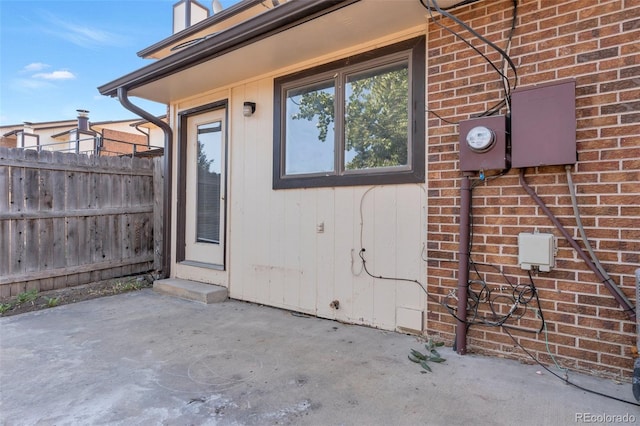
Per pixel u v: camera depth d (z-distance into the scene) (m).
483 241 2.84
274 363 2.74
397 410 2.09
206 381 2.46
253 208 4.57
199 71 4.31
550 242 2.52
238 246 4.73
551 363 2.58
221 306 4.41
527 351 2.67
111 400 2.22
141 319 3.87
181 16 8.22
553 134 2.49
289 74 4.17
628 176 2.31
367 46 3.56
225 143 4.97
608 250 2.38
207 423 1.99
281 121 4.26
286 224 4.22
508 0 2.75
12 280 4.44
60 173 4.91
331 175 3.82
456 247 3.00
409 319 3.27
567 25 2.53
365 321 3.57
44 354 2.92
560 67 2.55
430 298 3.14
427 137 3.17
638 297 2.13
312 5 2.90
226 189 4.92
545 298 2.60
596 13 2.43
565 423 1.96
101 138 10.62
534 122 2.55
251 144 4.59
